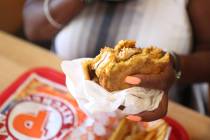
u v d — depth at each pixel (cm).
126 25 105
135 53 58
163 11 106
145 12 106
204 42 110
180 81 104
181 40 105
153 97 60
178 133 72
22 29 147
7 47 91
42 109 75
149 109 60
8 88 79
